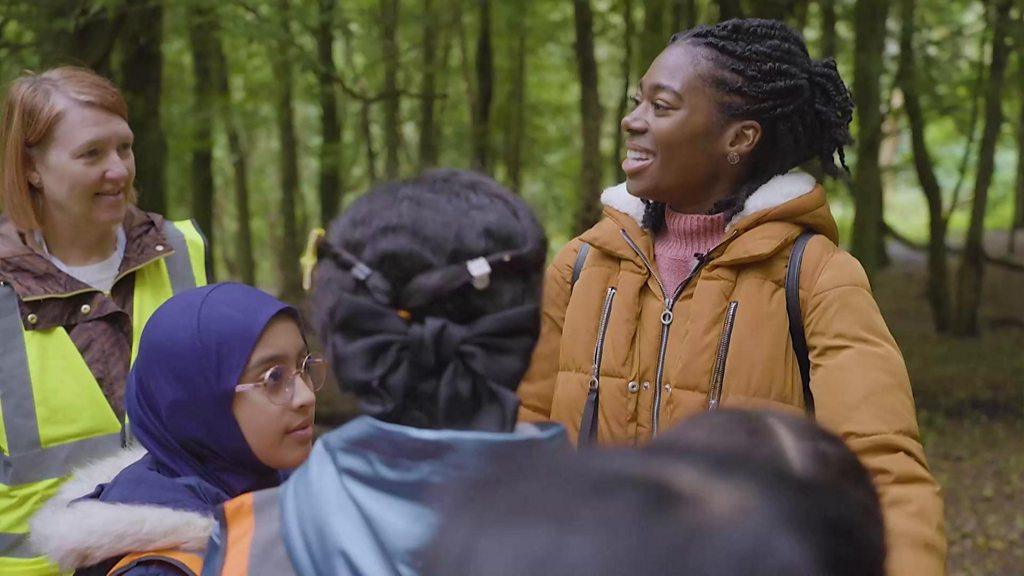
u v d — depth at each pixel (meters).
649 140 1.96
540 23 11.18
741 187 1.97
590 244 2.08
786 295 1.88
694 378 1.89
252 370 1.56
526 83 13.77
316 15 7.33
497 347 1.14
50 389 2.19
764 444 0.80
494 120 12.49
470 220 1.16
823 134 2.00
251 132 13.00
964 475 6.47
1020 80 8.91
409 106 13.62
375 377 1.12
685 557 0.68
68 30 5.91
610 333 2.00
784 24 1.95
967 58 9.30
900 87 8.80
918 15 10.13
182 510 1.43
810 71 1.96
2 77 6.52
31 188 2.29
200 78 10.30
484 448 1.06
